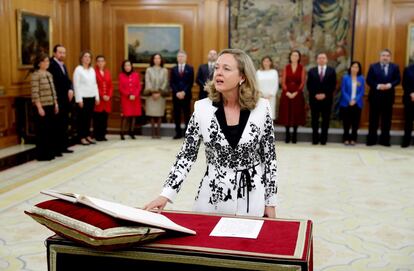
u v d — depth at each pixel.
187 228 2.27
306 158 8.75
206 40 11.73
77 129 10.23
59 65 8.91
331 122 11.65
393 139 10.42
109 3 12.09
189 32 11.91
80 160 8.39
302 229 2.29
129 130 11.20
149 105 10.98
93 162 8.22
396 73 9.99
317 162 8.40
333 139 10.70
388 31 11.25
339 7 11.34
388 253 4.33
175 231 2.14
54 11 11.09
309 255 2.14
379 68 10.03
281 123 10.48
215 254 1.97
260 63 11.77
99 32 12.02
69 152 9.12
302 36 11.55
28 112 9.79
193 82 10.91
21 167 7.79
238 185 2.65
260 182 2.69
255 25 11.66
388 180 7.14
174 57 12.02
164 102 11.07
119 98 12.31
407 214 5.51
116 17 12.12
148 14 11.99
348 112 10.24
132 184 6.77
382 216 5.43
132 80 10.76
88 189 6.47
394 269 3.97
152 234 2.04
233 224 2.35
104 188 6.54
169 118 12.09
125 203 5.85
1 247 4.38
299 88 10.31
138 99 10.84
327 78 10.15
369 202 5.98
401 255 4.29
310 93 10.27
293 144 10.40
